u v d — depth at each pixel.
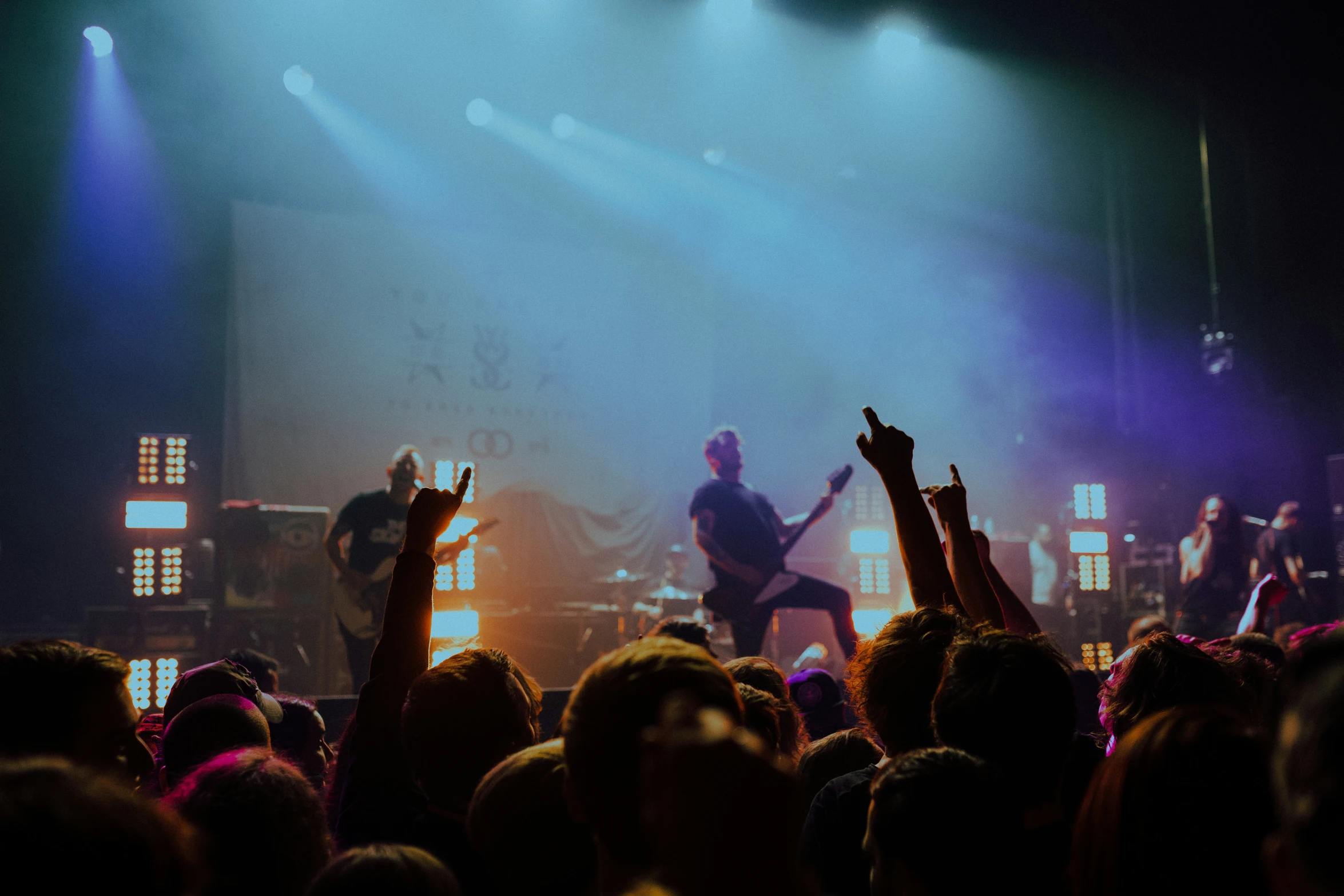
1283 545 8.57
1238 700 2.14
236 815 1.44
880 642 2.02
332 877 1.30
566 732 1.17
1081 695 3.84
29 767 0.69
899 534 2.33
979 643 1.70
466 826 1.67
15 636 10.80
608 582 11.27
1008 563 9.44
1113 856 1.11
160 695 7.11
